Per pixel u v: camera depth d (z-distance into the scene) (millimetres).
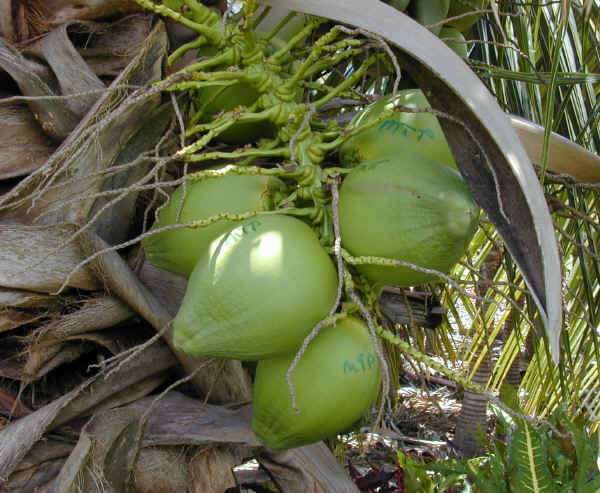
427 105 1163
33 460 1187
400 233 1007
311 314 989
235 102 1213
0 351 1220
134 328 1283
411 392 4742
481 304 1234
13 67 1184
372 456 3596
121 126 1217
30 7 1268
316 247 1024
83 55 1275
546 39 1793
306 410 1033
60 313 1192
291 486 1414
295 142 1105
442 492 2371
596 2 1740
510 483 2051
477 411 3900
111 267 1180
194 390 1363
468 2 1590
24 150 1199
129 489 1190
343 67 1654
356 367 1033
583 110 1758
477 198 1032
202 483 1257
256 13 1394
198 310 1007
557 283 967
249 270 980
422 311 1711
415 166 1041
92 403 1231
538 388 2357
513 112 1811
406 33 1016
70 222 1158
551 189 1669
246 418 1278
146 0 1116
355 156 1179
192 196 1123
